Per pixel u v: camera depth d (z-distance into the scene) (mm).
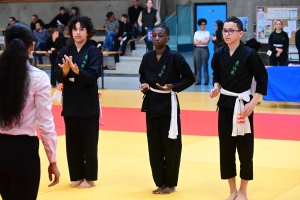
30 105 4613
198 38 22000
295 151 10062
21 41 4613
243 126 6629
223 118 6855
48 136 4691
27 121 4594
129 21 26094
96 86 7613
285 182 7895
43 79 4645
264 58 24641
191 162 9211
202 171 8594
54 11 29438
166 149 7289
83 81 7312
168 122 7203
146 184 7922
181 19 24422
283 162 9164
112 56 25781
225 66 6758
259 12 24547
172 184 7426
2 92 4508
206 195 7312
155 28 7230
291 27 24141
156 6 26172
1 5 30359
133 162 9336
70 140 7691
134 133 12195
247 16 25438
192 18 26391
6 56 4547
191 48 25141
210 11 26109
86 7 28812
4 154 4516
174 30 23938
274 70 16031
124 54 25875
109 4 28422
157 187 7719
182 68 7207
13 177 4590
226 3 25766
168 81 7188
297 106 16422
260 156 9648
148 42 23781
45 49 24344
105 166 9047
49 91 4691
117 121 13883
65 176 8391
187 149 10305
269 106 16453
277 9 24250
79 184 7797
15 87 4492
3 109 4484
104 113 15250
